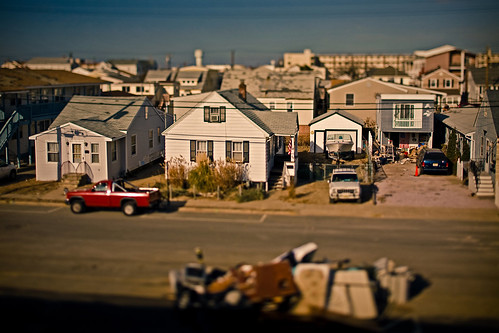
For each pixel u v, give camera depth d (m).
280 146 40.00
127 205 25.73
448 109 54.25
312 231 22.61
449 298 15.29
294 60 177.75
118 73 106.44
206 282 15.30
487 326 13.45
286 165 32.78
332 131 44.69
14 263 18.70
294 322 14.06
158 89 79.69
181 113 47.88
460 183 31.70
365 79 55.16
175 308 14.81
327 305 14.59
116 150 34.66
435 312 14.38
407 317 14.09
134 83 79.50
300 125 58.03
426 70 110.56
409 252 19.41
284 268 15.27
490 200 27.38
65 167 33.53
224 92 35.47
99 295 15.81
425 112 43.69
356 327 13.65
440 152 35.03
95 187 26.30
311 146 45.25
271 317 14.39
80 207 26.31
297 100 57.59
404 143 46.66
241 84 39.75
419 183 31.94
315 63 184.75
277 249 20.03
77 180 32.16
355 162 40.25
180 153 33.75
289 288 14.65
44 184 33.09
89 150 33.19
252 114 34.66
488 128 31.48
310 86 60.56
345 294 14.55
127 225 24.00
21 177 35.59
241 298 14.30
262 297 14.35
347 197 27.23
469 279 16.72
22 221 24.83
